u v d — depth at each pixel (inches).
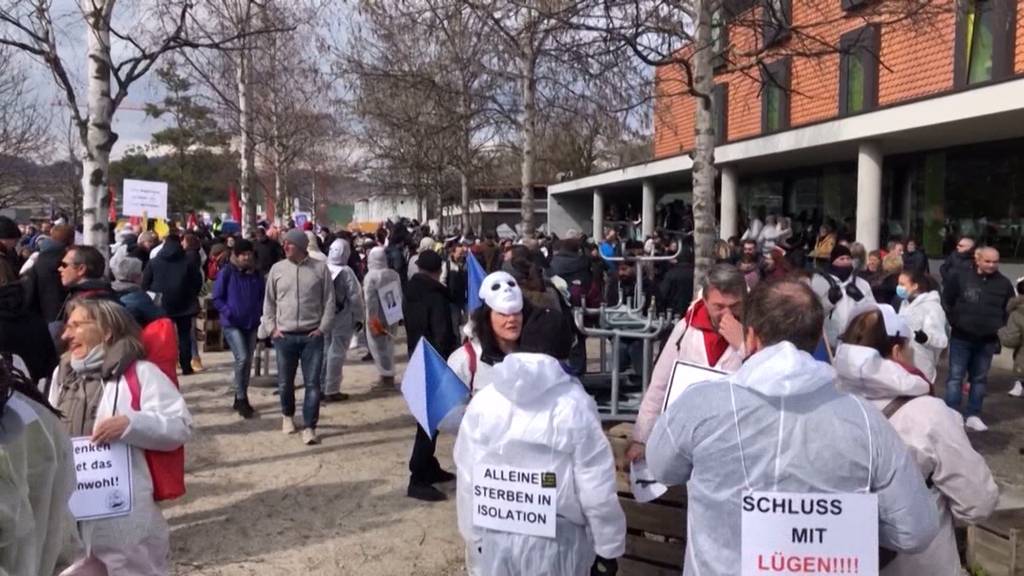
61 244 295.6
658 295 403.5
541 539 123.8
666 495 181.5
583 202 1489.9
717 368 158.4
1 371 93.3
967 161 657.0
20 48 282.4
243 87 703.7
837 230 833.5
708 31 334.6
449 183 1187.3
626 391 247.4
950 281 355.9
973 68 626.5
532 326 130.6
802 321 100.2
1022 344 359.9
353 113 814.5
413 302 283.6
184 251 470.3
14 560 90.8
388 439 331.0
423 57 678.5
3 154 997.8
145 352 168.9
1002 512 200.1
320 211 1624.0
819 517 94.8
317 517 248.4
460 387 173.2
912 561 120.3
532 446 123.2
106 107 289.0
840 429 95.6
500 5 454.6
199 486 275.4
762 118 915.4
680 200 1197.7
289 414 335.3
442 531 238.2
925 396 125.5
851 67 777.6
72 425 160.7
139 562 161.5
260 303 364.5
